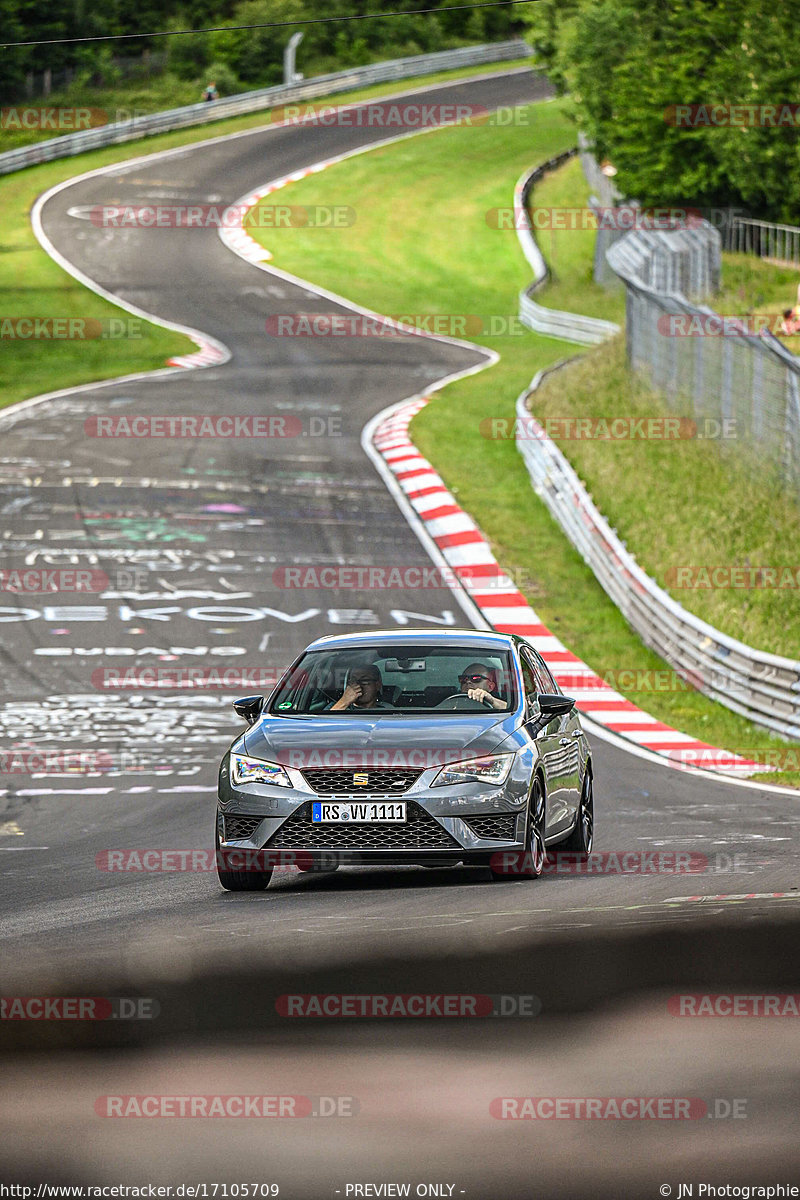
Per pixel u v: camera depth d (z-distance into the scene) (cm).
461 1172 1291
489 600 8906
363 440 13112
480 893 3045
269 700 3600
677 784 5325
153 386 15338
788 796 5019
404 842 3153
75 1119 1447
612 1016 1805
